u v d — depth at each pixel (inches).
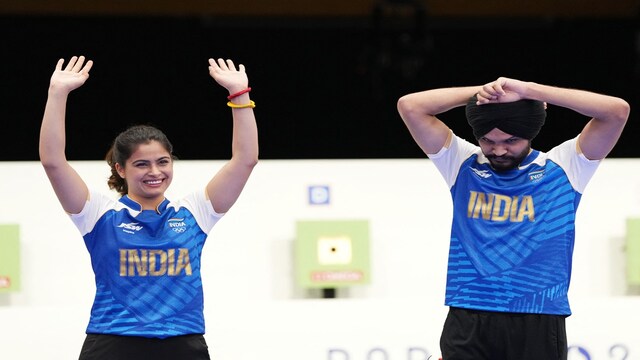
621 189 358.6
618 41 578.6
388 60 543.2
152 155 258.1
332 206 356.2
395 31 542.0
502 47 575.8
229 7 554.3
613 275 356.2
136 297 252.4
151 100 558.6
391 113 564.1
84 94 553.3
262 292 351.9
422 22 542.0
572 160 257.4
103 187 348.2
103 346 250.4
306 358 330.0
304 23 562.9
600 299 332.2
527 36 577.0
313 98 567.8
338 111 567.2
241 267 351.6
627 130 579.8
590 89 579.2
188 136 561.0
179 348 252.2
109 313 252.4
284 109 566.3
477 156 263.4
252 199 354.0
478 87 262.5
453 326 255.3
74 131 552.4
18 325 325.7
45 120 251.0
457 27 571.8
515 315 250.1
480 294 251.4
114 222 257.1
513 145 252.4
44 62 551.2
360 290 354.9
